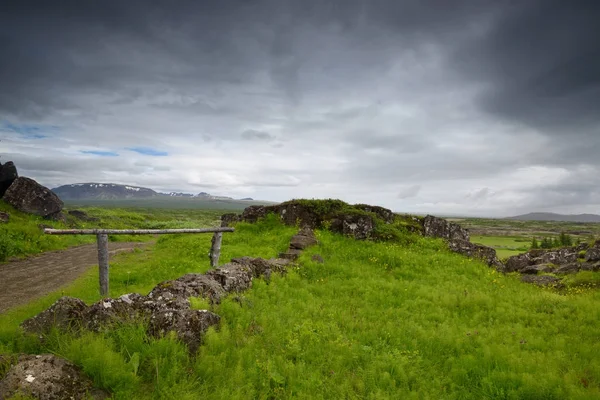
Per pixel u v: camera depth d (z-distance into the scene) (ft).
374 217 90.27
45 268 59.62
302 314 35.27
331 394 21.39
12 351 21.38
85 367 19.43
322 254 67.26
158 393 19.11
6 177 102.99
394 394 21.88
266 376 22.04
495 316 40.91
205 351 23.21
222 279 37.37
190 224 200.13
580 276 71.41
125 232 41.88
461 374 25.44
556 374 25.21
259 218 96.22
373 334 31.65
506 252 334.03
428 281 57.16
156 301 27.30
